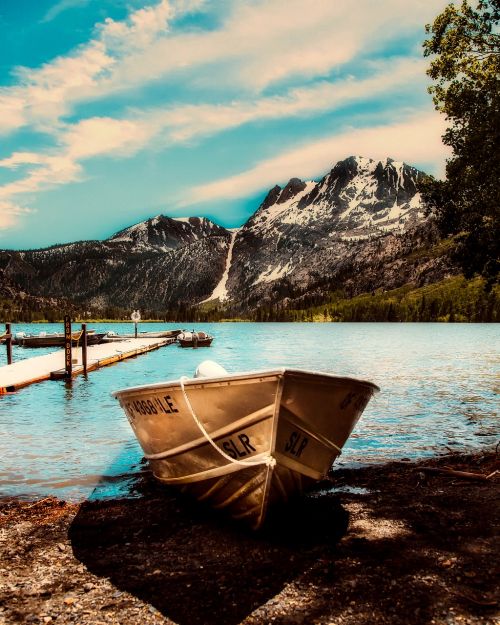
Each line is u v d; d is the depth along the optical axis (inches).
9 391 972.6
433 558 269.3
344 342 3257.9
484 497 369.4
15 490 409.4
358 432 614.9
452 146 652.7
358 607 223.6
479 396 895.1
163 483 393.7
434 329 6373.0
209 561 272.5
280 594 236.1
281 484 319.0
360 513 342.3
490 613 216.5
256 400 295.7
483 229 642.2
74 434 617.9
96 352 1967.3
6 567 268.2
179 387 313.0
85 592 240.4
